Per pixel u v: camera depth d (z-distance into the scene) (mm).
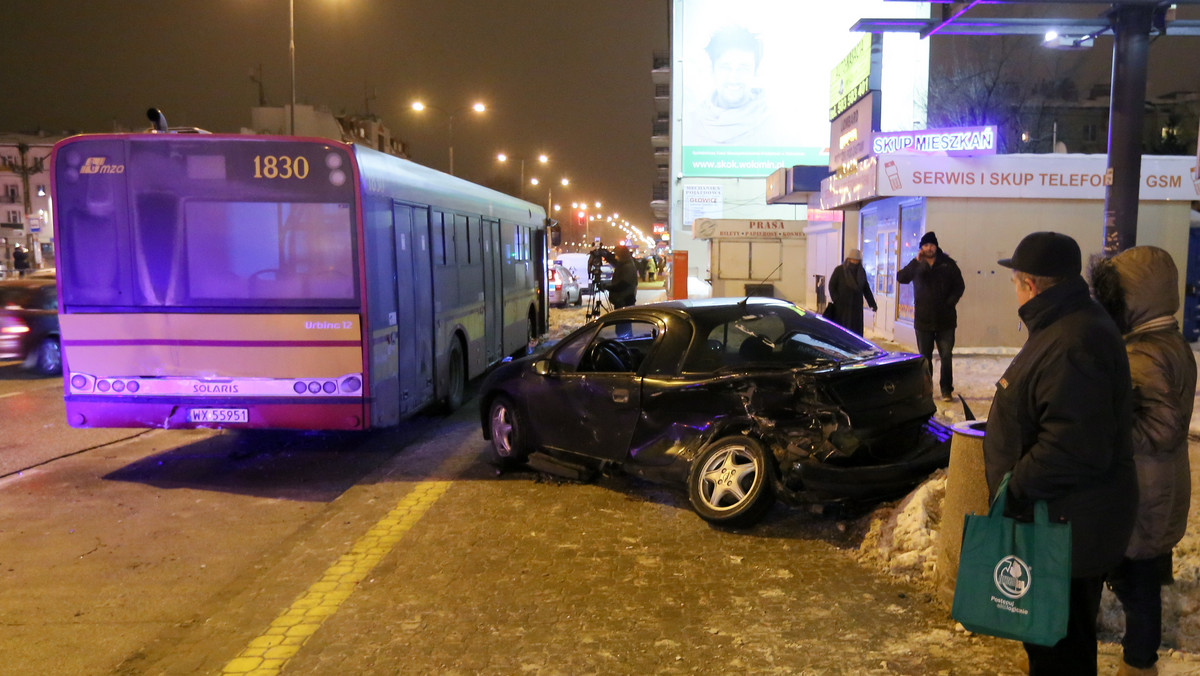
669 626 3945
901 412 5414
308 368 7176
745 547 5004
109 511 6504
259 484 7258
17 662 3988
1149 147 51469
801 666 3506
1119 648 3486
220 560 5406
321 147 7070
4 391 12344
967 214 14016
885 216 17109
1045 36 9156
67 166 7090
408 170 8453
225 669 3699
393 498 6430
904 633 3781
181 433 9445
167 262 7121
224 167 7066
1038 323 2592
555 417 6656
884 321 17250
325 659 3730
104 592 4875
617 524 5543
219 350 7164
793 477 4930
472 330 10867
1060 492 2475
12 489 7145
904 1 8758
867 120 16688
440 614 4168
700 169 55438
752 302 6531
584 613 4125
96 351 7203
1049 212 13969
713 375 5660
